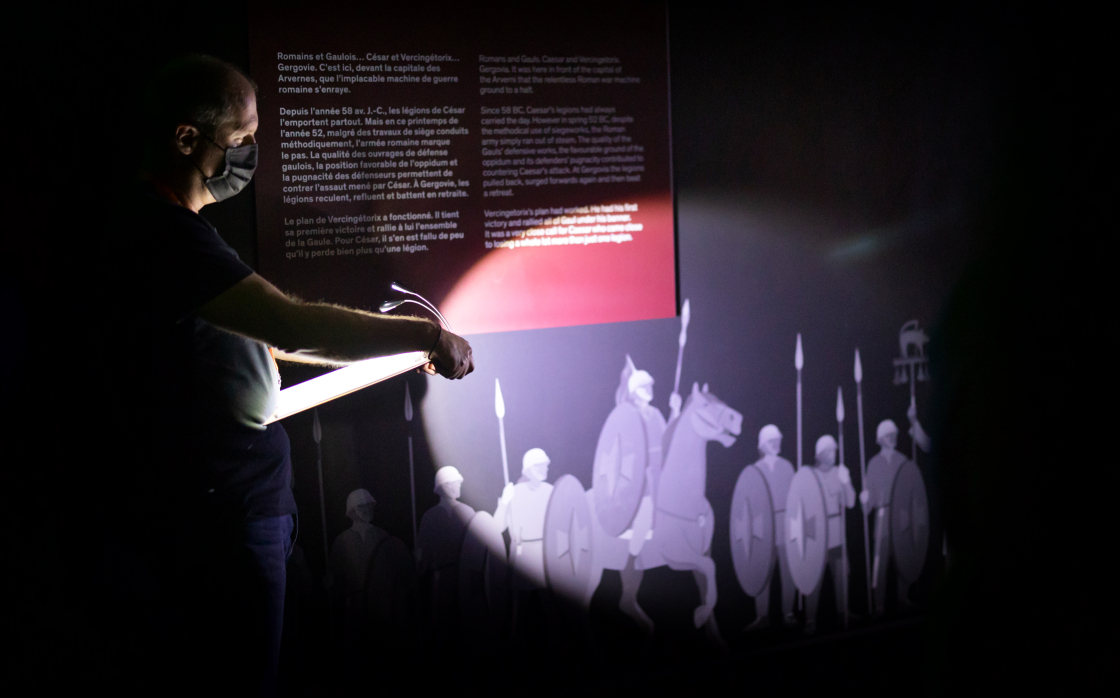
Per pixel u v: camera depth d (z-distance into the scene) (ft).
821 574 9.05
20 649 6.28
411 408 7.43
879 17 8.70
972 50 9.05
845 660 8.68
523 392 7.78
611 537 8.21
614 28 7.74
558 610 8.06
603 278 7.96
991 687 4.14
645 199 8.03
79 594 6.38
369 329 4.87
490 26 7.31
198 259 4.53
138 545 4.75
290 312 4.59
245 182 5.25
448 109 7.24
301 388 5.87
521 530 7.88
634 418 8.21
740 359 8.57
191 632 4.84
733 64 8.21
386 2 6.95
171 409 4.70
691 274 8.29
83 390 6.28
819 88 8.55
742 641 8.77
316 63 6.77
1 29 5.92
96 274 4.77
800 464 8.89
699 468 8.50
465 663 7.76
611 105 7.80
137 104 6.31
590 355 8.00
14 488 6.19
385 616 7.46
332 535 7.23
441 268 7.38
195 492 4.77
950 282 9.30
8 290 6.07
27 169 6.07
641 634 8.38
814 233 8.71
